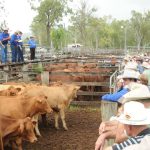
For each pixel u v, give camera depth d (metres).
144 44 94.56
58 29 57.81
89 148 10.17
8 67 19.55
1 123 8.51
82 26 72.00
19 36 21.33
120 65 20.28
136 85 5.00
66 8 58.72
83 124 13.16
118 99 6.62
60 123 13.32
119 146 3.82
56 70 19.27
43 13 57.59
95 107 16.44
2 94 11.53
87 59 29.92
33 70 19.36
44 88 12.23
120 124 4.49
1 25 32.16
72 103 16.62
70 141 10.90
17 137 8.77
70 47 62.09
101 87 17.48
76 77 17.44
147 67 13.63
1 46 19.92
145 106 4.58
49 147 10.28
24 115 10.05
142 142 3.76
